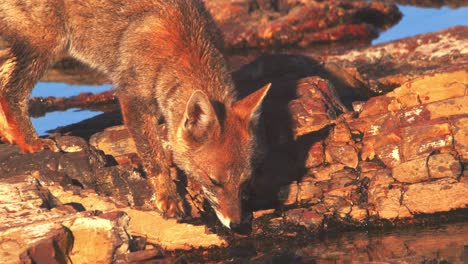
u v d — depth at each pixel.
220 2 24.16
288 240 10.98
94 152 12.77
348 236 10.92
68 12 13.09
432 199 11.32
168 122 11.94
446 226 10.85
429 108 12.64
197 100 10.86
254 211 11.82
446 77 13.16
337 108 14.00
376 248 10.29
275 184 12.38
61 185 11.88
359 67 18.77
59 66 20.94
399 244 10.33
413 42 19.64
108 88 18.94
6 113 13.05
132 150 13.34
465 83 13.08
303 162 12.69
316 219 11.28
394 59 18.97
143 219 11.28
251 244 10.96
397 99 13.26
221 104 11.51
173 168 12.72
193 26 12.30
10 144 13.24
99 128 15.09
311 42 22.80
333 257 10.11
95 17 12.94
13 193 11.15
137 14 12.59
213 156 11.05
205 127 11.01
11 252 9.57
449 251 9.86
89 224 10.20
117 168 12.38
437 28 22.30
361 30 22.77
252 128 11.29
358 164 12.51
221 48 12.95
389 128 12.67
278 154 12.78
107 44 12.94
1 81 13.12
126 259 10.03
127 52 12.48
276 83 14.63
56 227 10.03
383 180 11.79
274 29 22.98
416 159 11.80
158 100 12.16
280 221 11.40
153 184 12.07
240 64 18.44
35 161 12.34
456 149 12.01
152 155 12.18
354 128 13.00
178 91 11.84
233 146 11.04
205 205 12.18
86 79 19.94
